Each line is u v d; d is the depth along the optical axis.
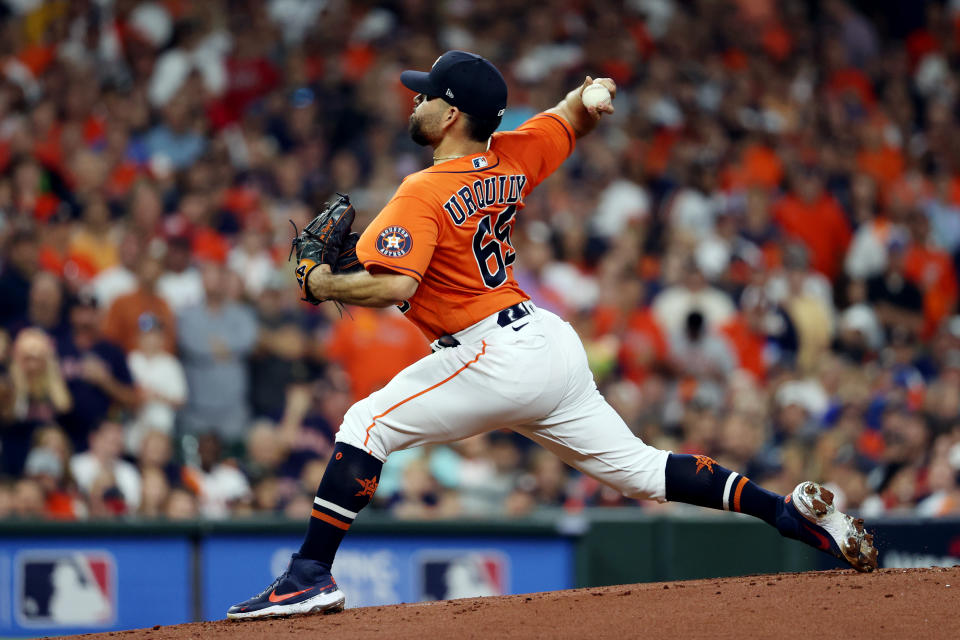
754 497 14.72
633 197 44.97
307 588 14.45
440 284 13.99
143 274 33.38
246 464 30.64
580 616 13.41
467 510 30.52
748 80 53.78
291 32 49.84
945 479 31.88
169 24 47.22
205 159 40.12
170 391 32.03
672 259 40.34
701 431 32.09
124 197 38.41
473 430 14.30
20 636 25.86
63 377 30.36
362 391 33.94
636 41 54.34
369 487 14.34
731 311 39.69
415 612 14.25
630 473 14.66
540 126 15.11
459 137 14.24
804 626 12.63
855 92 55.41
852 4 61.84
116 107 42.28
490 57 50.44
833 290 46.69
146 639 13.90
